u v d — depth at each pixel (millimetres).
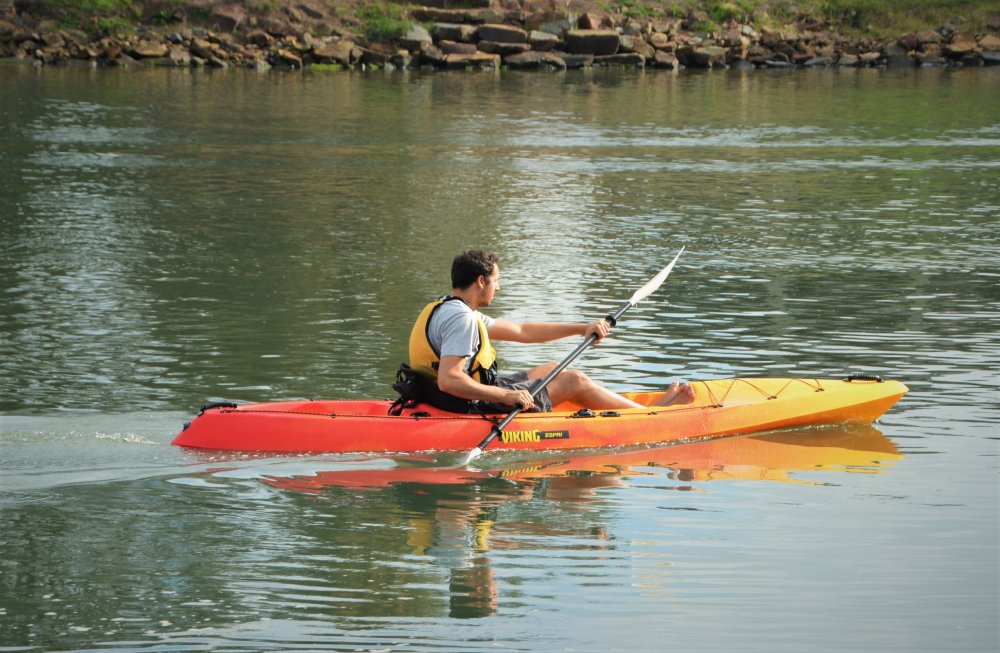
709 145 78500
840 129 85938
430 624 17062
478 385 24641
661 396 27859
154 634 16812
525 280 42469
